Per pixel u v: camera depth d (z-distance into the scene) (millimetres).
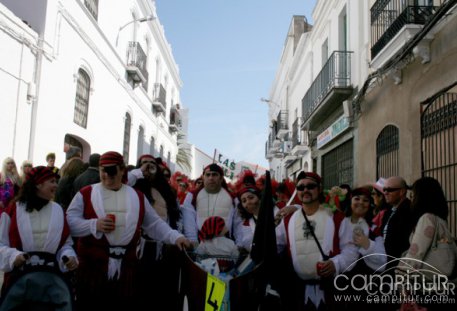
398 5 8242
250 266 3529
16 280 3107
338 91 11234
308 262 3457
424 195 3842
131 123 16469
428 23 6320
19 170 8211
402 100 7824
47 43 9000
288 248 3574
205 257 3779
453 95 6156
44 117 9055
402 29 7242
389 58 8047
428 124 6887
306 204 3619
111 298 3473
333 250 3445
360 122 10250
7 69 7840
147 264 4426
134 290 3625
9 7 8984
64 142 10273
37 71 8805
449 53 6227
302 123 16156
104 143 13109
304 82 18469
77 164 5676
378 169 9047
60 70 9773
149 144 20109
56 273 3197
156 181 4648
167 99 24875
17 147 8203
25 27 8266
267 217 3451
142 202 3756
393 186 4602
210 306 3127
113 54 13867
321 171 14609
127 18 15672
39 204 3375
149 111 19594
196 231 4484
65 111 10133
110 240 3521
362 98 9914
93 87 11969
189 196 4734
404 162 7648
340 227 3516
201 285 3279
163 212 4578
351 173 11227
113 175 3629
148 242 4469
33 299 3139
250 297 3221
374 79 9258
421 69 7090
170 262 4523
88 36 11398
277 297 3502
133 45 16156
